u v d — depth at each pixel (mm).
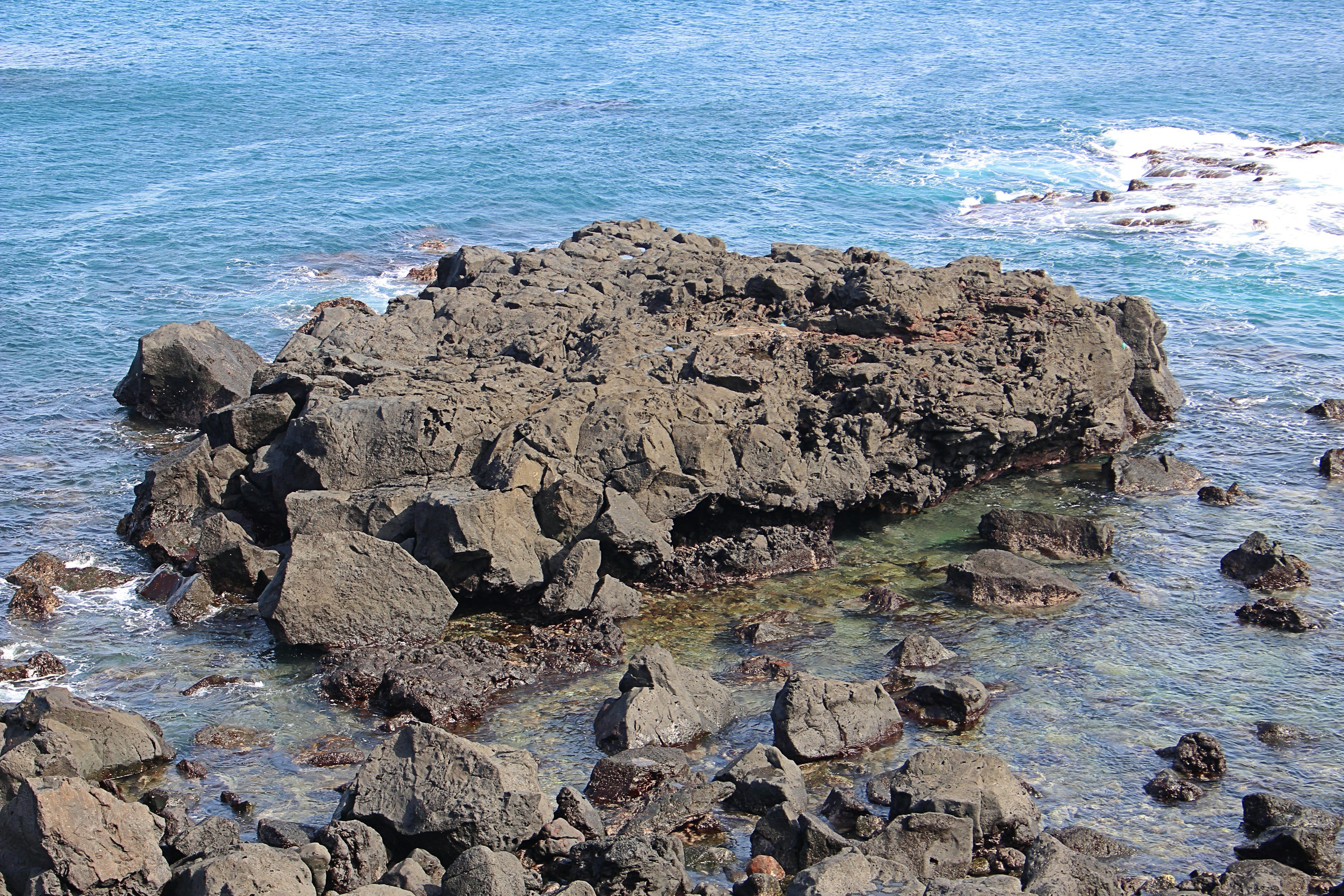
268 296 61812
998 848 23344
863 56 123875
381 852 22531
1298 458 43188
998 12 145750
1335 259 64250
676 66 120875
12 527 38438
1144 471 40844
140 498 38344
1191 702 28844
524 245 70750
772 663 30516
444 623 31844
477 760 23297
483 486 34500
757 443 36031
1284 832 22984
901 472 38469
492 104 105562
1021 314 44125
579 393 36344
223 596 34156
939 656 30500
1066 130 94188
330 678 29594
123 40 132875
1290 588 34062
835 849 22562
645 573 34844
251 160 88312
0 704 28344
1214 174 80375
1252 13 138875
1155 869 22922
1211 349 53406
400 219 75000
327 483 35156
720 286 45781
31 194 79438
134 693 29516
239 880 20266
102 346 55438
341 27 142125
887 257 49656
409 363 42344
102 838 20875
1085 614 32938
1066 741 27328
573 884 21031
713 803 24656
